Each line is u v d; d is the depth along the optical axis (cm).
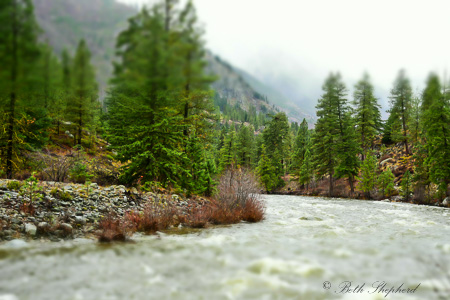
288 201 2255
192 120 1873
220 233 744
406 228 853
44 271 381
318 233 729
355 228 845
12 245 533
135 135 1335
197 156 1588
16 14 761
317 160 4141
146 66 980
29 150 1588
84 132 3048
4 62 780
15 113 1405
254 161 5919
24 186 851
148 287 325
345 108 3988
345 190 3803
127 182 1388
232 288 322
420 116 3859
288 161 6150
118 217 855
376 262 430
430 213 1479
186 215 980
